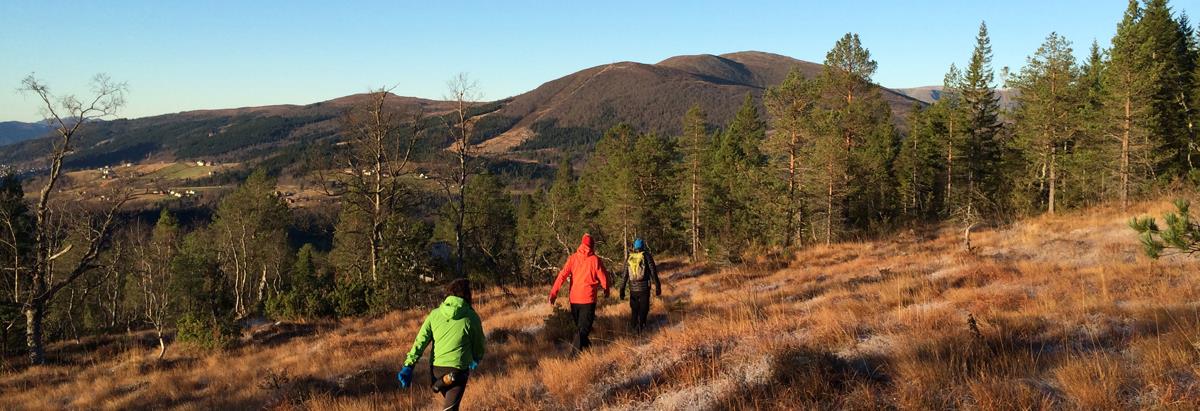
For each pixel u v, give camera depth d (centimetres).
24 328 2117
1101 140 2994
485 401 678
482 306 1864
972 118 4303
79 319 4266
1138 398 409
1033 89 3216
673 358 679
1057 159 3159
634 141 4956
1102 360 471
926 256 1673
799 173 3034
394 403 787
